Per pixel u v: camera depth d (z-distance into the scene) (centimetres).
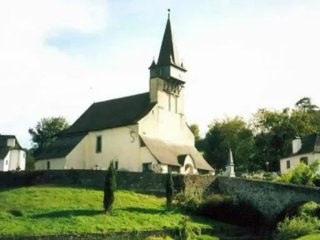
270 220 5259
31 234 4012
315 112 10712
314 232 4212
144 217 4709
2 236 3950
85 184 5553
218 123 10625
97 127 7044
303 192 5044
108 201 4712
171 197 5134
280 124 9356
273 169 9344
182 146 7219
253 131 10088
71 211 4644
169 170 6284
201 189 5712
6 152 7144
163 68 7188
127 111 7100
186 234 4469
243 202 5462
